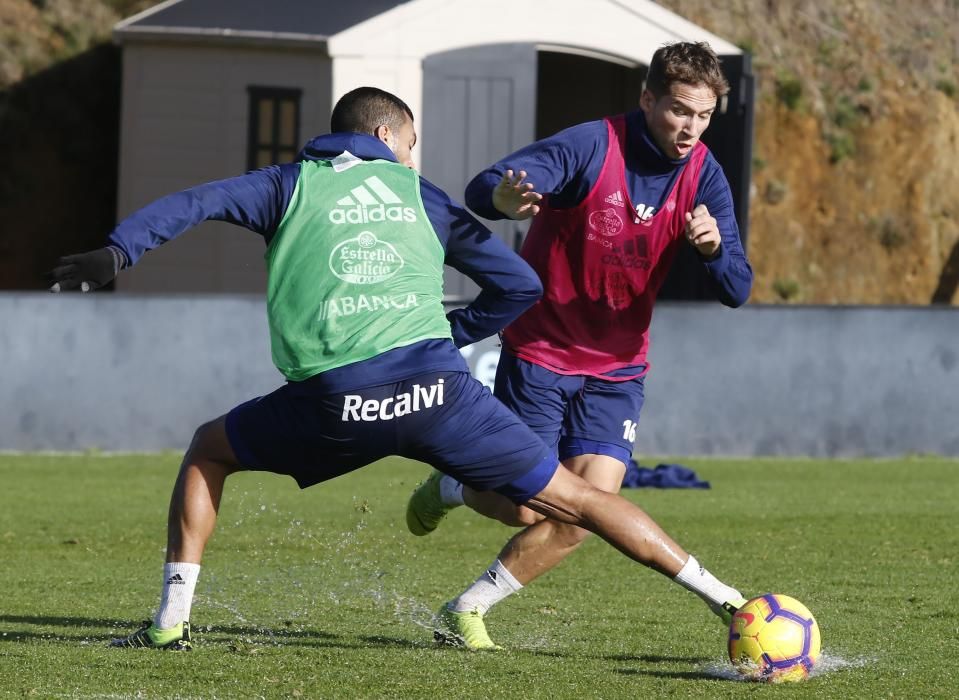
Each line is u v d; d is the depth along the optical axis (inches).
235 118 1603.1
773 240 2057.1
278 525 812.0
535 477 413.7
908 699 379.9
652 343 1219.9
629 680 400.5
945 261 2118.6
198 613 529.7
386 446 402.3
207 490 426.6
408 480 1043.9
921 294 2097.7
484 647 456.4
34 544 716.7
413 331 398.6
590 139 456.1
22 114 1867.6
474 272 417.1
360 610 541.6
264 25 1595.7
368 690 380.5
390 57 1537.9
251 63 1592.0
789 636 400.8
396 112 431.8
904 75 2229.3
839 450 1237.7
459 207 418.3
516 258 417.4
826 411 1235.2
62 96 1898.4
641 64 1646.2
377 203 404.8
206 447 421.7
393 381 394.6
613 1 1610.5
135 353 1158.3
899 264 2096.5
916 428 1245.7
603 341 480.4
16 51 1898.4
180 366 1164.5
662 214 463.8
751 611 406.3
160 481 989.2
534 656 439.8
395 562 680.4
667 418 1222.9
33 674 393.7
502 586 461.4
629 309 478.3
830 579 629.6
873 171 2134.6
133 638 436.8
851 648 461.4
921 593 590.2
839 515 869.8
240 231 1621.6
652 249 467.8
